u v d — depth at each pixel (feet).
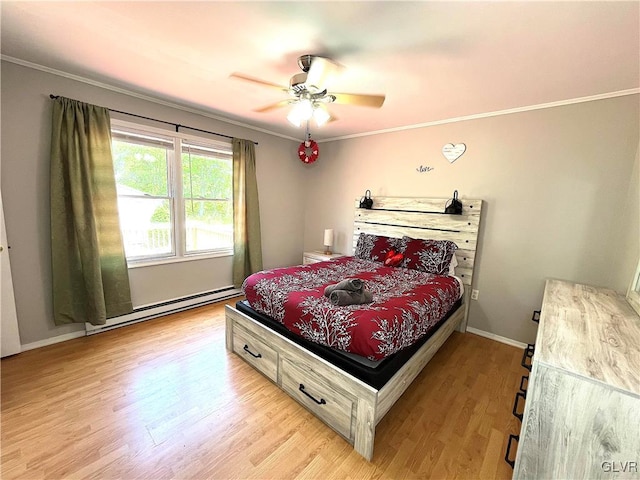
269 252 14.37
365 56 6.01
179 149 10.43
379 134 12.39
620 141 7.45
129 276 9.71
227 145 11.85
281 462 4.91
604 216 7.77
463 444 5.40
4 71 6.90
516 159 9.07
